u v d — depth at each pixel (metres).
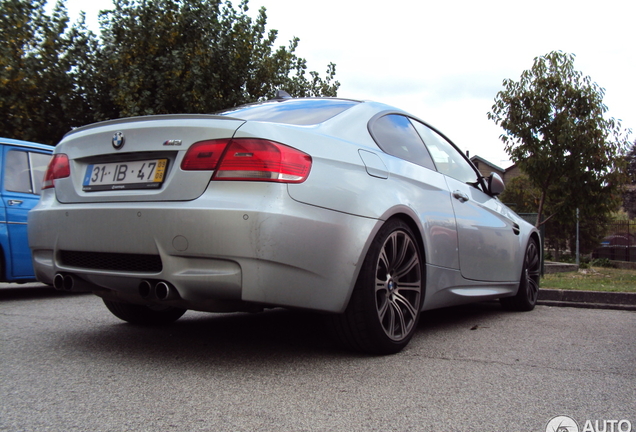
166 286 2.44
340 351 3.00
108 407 2.04
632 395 2.30
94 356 2.80
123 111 15.05
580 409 2.12
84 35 16.94
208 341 3.20
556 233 19.45
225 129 2.48
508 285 4.53
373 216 2.78
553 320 4.31
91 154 2.81
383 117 3.45
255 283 2.35
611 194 10.56
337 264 2.61
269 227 2.34
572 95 10.44
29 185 5.42
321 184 2.58
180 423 1.89
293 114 3.16
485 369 2.69
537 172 10.59
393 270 3.02
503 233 4.39
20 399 2.12
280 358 2.82
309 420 1.94
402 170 3.24
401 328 3.03
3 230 5.10
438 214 3.45
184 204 2.43
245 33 16.50
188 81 14.86
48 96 16.45
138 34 15.27
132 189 2.62
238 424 1.89
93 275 2.69
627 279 7.90
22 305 4.73
